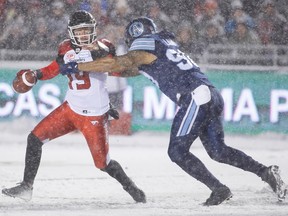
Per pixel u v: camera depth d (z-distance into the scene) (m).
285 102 44.16
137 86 42.75
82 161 33.81
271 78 44.06
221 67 43.97
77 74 21.72
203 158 35.53
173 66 21.45
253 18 47.97
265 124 44.06
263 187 25.83
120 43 44.44
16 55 44.75
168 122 43.00
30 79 21.62
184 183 27.31
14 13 46.28
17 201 22.81
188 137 21.56
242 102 43.88
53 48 46.31
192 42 46.69
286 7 48.31
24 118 42.38
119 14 46.03
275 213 20.59
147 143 40.66
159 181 27.77
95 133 21.95
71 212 20.66
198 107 21.34
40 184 26.59
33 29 46.28
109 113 22.27
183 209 21.25
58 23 46.34
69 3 46.41
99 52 21.42
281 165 33.47
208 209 21.22
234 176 29.52
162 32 21.98
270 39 48.06
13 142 39.62
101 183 27.12
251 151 39.00
